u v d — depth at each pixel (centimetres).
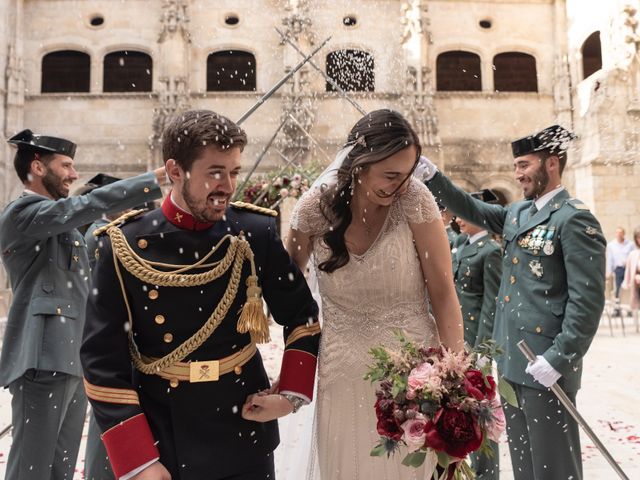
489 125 2142
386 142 240
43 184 382
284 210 1614
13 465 347
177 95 2039
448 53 2206
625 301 1567
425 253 272
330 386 273
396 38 2119
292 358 228
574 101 2117
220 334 219
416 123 2052
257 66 2100
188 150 203
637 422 614
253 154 2031
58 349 356
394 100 2086
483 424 210
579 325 319
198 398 213
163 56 2059
